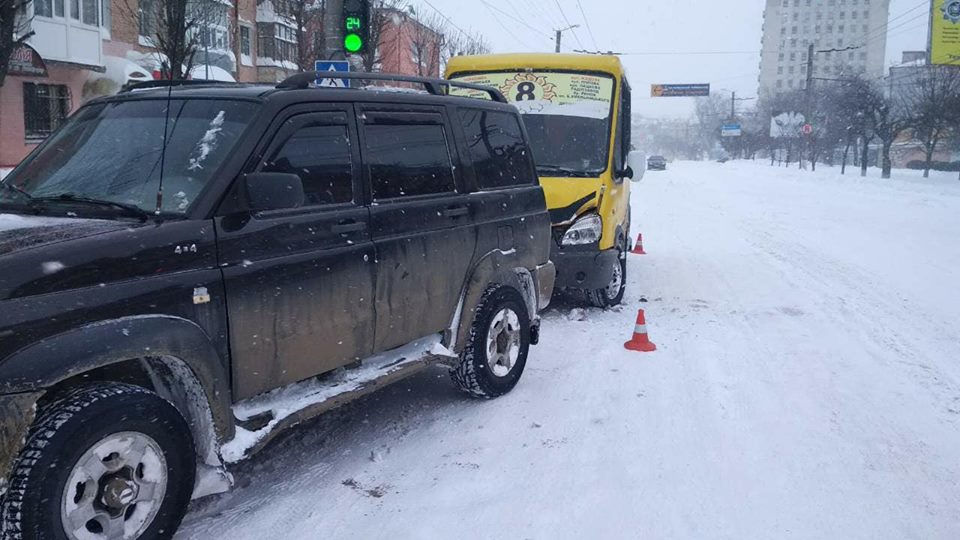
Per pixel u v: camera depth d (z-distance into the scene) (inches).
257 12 1224.2
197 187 138.9
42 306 111.8
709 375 247.1
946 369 258.8
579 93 339.3
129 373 131.6
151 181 142.9
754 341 291.6
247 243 140.8
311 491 160.4
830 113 2353.6
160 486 124.6
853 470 177.6
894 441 195.6
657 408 215.0
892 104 1755.7
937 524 153.9
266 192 134.9
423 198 185.5
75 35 831.7
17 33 647.1
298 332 150.4
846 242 604.7
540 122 335.6
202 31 800.3
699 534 146.8
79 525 114.5
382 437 190.1
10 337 108.3
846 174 1815.9
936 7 1145.4
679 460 180.4
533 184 237.9
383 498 158.1
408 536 143.0
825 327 315.6
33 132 836.0
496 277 212.5
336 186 161.9
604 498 160.2
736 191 1320.1
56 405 114.7
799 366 259.1
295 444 184.4
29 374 108.2
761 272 452.1
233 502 154.7
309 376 156.4
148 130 153.7
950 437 199.5
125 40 948.6
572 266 310.2
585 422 203.2
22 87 812.6
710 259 502.3
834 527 151.1
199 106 154.5
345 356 164.4
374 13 1004.6
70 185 148.6
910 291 398.9
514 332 223.0
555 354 268.5
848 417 211.8
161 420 123.4
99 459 116.3
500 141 223.9
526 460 178.4
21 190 152.2
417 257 179.9
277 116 150.2
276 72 1240.2
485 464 175.6
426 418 203.5
